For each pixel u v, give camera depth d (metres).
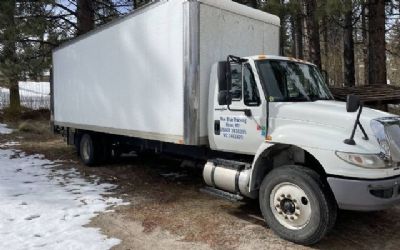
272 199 5.46
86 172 9.65
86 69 9.95
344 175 4.80
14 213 6.40
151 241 5.37
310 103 5.82
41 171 9.80
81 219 6.16
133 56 7.98
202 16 6.55
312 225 4.99
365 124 4.99
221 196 6.21
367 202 4.75
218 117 6.46
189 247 5.17
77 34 17.45
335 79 32.22
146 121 7.70
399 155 5.02
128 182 8.59
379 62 13.20
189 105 6.54
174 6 6.80
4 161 11.15
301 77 6.37
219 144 6.50
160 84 7.23
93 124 9.73
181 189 7.96
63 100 11.50
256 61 6.02
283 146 5.52
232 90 6.24
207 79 6.66
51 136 16.84
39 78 18.06
